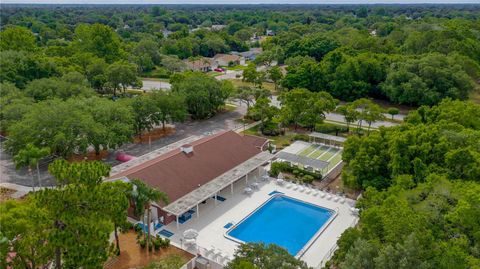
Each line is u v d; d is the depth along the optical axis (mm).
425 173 39094
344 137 69250
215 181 47531
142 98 68500
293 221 44312
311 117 70562
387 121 80312
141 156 56312
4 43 109438
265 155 56031
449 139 42281
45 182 51625
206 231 41500
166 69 133625
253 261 28453
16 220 24781
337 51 103250
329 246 39344
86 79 92375
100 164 31016
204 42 166875
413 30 146500
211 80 83000
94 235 27297
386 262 25172
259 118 79375
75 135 54375
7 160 59156
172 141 67875
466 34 126250
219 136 56125
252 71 105250
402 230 27984
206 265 35625
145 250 37906
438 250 26484
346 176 47750
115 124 58688
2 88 69625
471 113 53500
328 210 46000
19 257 26734
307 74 99500
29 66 90250
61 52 117500
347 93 94438
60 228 27672
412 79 87312
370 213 31797
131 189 34188
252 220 44375
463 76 87062
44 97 72438
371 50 117938
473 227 28047
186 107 75500
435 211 30250
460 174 38000
